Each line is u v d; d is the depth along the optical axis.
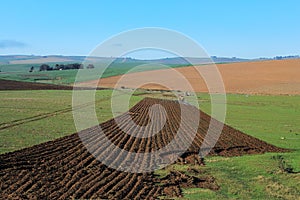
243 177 23.45
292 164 26.16
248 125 43.50
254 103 64.75
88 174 21.31
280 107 60.25
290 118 49.53
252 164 25.64
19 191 17.59
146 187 19.98
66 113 44.22
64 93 69.75
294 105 62.78
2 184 18.42
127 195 18.42
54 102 54.75
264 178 23.11
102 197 17.67
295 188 21.73
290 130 40.94
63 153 25.31
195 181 22.08
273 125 43.94
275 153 29.23
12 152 24.41
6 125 34.19
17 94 65.38
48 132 32.16
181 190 20.33
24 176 19.89
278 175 23.88
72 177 20.38
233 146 31.80
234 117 49.28
